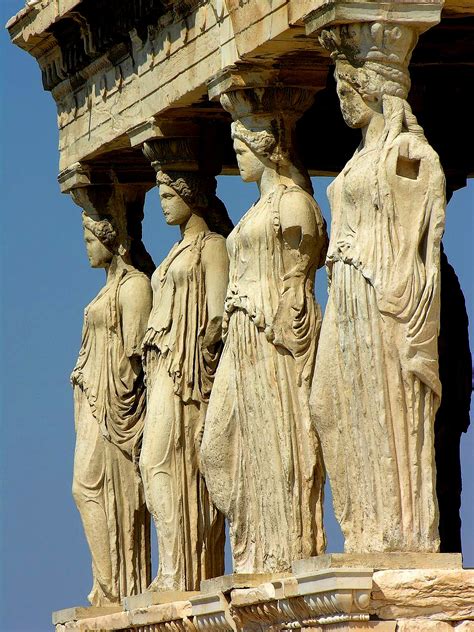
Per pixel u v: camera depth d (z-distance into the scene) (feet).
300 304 78.54
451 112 92.12
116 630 88.28
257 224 79.10
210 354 86.07
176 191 86.38
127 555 92.73
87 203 93.30
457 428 92.63
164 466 86.33
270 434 78.64
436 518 71.72
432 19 72.74
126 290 91.76
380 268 71.92
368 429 72.18
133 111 87.92
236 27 78.84
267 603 75.05
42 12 93.04
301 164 79.82
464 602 70.08
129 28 87.10
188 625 82.74
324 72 79.46
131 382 91.81
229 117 86.43
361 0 72.33
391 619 69.87
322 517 78.33
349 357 72.59
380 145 72.84
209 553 86.33
